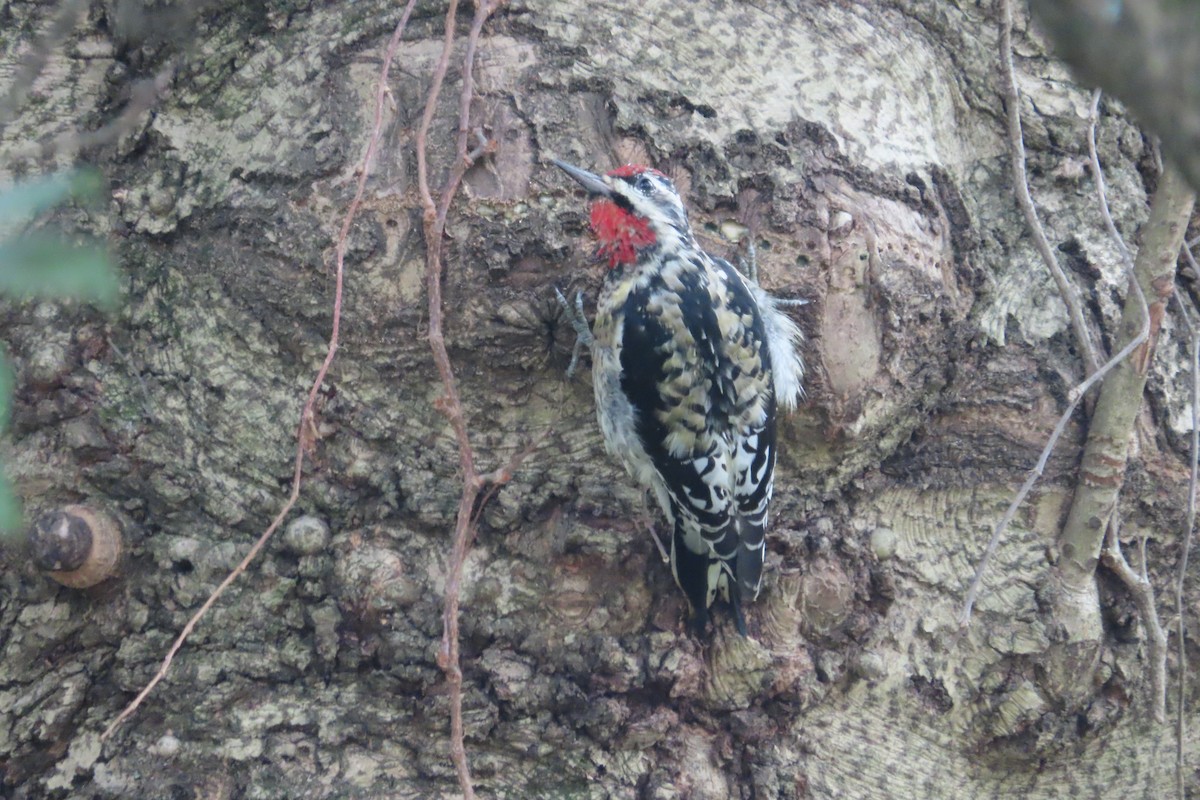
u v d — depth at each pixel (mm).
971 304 7734
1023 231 8141
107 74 7461
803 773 7375
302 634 7074
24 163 7258
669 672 7094
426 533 7121
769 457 7164
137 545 7074
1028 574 7621
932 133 7961
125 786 6891
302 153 6965
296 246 6863
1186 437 7953
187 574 7059
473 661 7055
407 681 6969
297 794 6891
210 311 7109
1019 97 8430
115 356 7156
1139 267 7598
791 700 7312
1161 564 7961
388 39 7102
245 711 7004
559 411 7195
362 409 7039
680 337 7055
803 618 7395
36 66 6492
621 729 7074
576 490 7176
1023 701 7516
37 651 6914
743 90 7258
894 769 7586
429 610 7004
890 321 7164
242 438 7086
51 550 6727
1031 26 8602
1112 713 7660
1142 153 8750
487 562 7137
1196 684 7996
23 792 6902
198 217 7121
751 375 7094
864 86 7516
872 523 7730
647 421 7121
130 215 7188
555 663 7094
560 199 6828
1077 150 8422
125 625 7047
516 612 7102
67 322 7082
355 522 7109
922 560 7715
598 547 7055
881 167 7340
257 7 7285
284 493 7086
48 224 7086
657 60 7195
